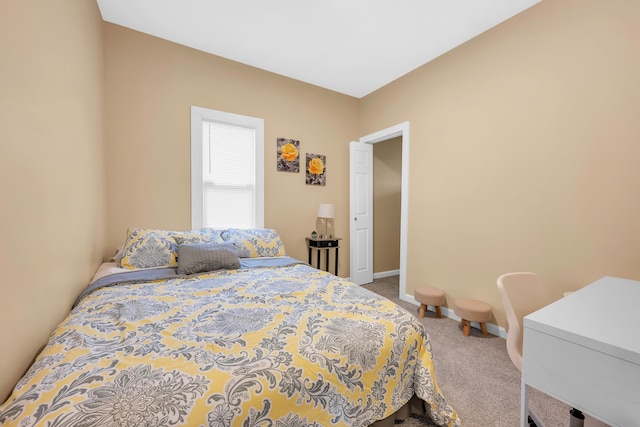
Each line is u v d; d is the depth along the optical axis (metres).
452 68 2.74
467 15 2.25
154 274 1.94
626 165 1.67
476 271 2.55
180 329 1.10
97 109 2.12
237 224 3.13
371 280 4.13
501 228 2.35
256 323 1.16
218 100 2.95
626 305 0.93
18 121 0.94
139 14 2.31
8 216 0.86
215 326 1.13
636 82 1.63
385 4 2.15
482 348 2.12
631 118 1.65
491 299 2.42
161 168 2.67
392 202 4.57
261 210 3.22
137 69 2.54
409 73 3.24
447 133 2.80
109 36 2.41
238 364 0.86
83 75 1.74
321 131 3.71
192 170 2.81
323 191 3.76
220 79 2.96
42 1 1.15
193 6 2.21
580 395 0.69
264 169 3.26
